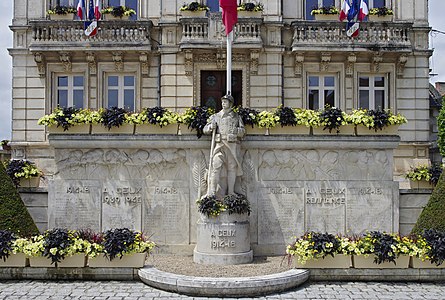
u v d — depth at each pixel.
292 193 12.49
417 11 21.86
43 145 21.31
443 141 27.47
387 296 9.33
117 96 21.75
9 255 10.36
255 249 12.34
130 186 12.47
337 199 12.52
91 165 12.52
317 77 21.89
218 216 11.25
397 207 12.60
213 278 9.49
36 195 13.12
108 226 12.42
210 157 11.80
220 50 20.47
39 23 20.89
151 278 9.85
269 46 21.06
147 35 20.98
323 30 21.03
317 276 10.42
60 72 21.69
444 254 10.23
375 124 12.38
